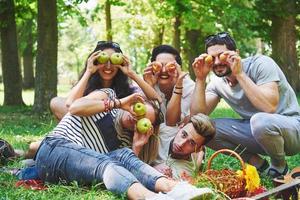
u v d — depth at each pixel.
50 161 3.12
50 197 2.97
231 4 12.15
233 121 3.77
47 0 8.46
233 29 14.76
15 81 10.84
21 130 6.66
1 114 8.77
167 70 3.53
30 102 13.02
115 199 2.80
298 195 2.80
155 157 3.37
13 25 10.77
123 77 3.43
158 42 18.42
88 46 21.84
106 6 11.97
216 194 2.72
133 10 17.20
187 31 15.15
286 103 3.65
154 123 3.32
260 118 3.46
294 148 3.65
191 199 2.59
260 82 3.54
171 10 12.70
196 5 12.77
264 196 2.73
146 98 3.42
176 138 3.29
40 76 8.53
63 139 3.15
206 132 3.23
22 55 19.95
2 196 2.94
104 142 3.21
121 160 3.03
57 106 3.89
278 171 3.68
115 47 3.40
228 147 3.80
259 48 23.09
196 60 3.50
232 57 3.45
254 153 3.84
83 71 3.43
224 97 3.78
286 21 14.37
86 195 2.89
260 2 13.80
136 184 2.77
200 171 3.44
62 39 38.34
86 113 3.12
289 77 14.48
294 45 14.57
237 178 2.90
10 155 3.95
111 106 3.13
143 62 22.98
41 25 8.48
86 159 3.01
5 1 10.55
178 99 3.49
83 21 12.43
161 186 2.81
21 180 3.34
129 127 3.23
